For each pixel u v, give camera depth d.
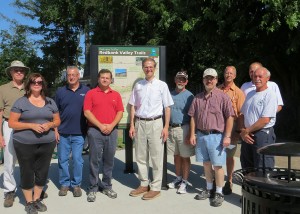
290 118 12.64
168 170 7.22
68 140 5.60
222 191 5.66
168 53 20.70
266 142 4.84
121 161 8.20
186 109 5.68
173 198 5.52
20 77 5.20
